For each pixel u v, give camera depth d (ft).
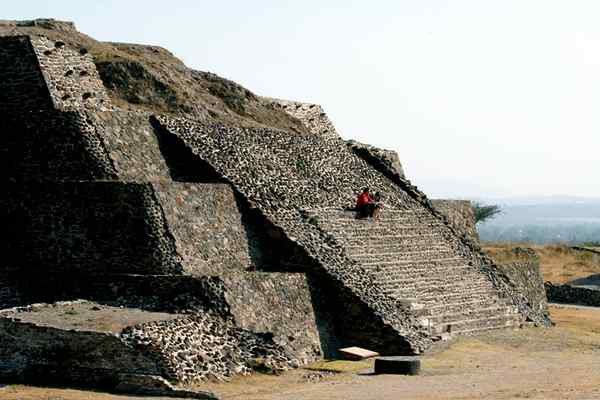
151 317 108.47
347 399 93.35
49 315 106.93
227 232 133.69
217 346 109.60
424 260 156.66
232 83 207.31
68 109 141.79
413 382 105.70
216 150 149.07
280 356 114.93
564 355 133.28
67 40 182.50
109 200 124.06
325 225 147.23
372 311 128.98
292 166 162.71
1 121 137.59
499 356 128.98
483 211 447.42
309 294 130.41
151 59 200.03
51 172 132.16
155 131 146.30
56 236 125.90
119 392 97.81
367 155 188.44
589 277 244.83
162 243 122.11
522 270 182.29
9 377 102.94
